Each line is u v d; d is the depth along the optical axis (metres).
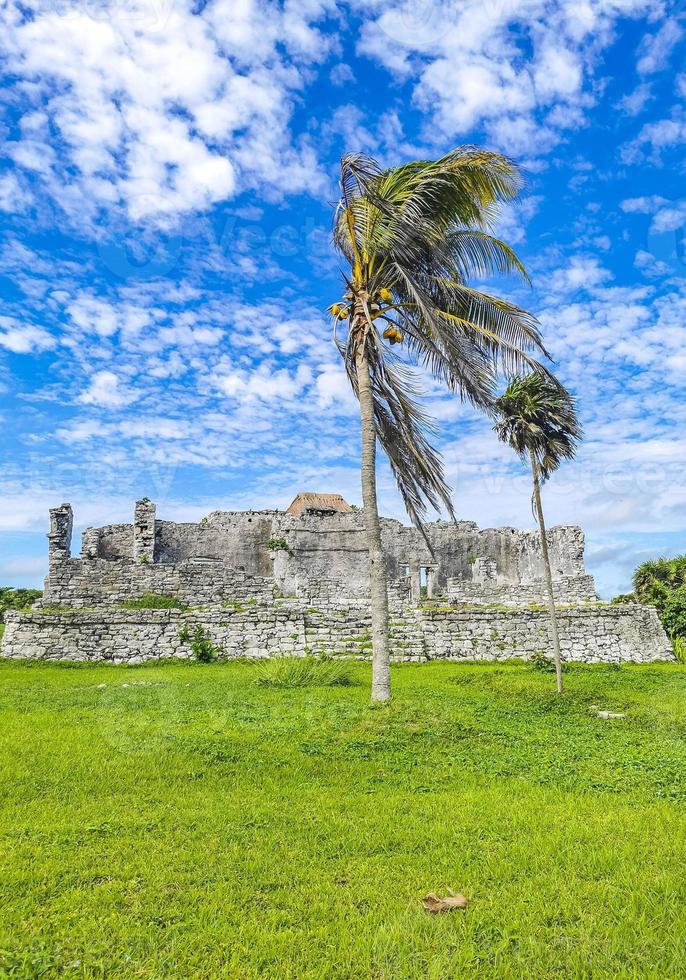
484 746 8.73
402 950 3.75
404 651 21.61
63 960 3.63
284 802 6.24
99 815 5.84
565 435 15.73
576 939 3.88
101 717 10.39
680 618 25.89
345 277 13.41
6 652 20.20
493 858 4.99
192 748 8.16
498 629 22.95
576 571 37.94
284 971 3.59
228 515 38.69
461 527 40.91
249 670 18.12
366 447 12.91
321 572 38.56
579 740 9.21
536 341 13.69
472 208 13.37
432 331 12.65
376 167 12.34
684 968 3.57
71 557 28.47
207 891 4.43
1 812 5.88
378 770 7.50
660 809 6.06
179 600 25.25
